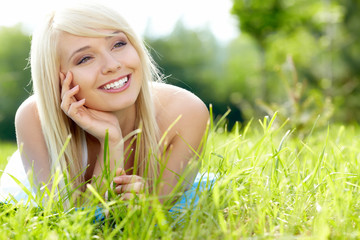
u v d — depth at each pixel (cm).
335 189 193
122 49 227
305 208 187
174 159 247
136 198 182
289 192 203
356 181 221
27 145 257
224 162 223
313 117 387
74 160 250
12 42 3947
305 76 1806
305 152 295
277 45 1370
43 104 239
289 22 1267
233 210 188
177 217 181
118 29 224
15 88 3803
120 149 233
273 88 1948
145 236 160
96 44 220
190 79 4575
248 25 1252
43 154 254
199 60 4694
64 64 228
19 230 164
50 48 228
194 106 257
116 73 223
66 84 227
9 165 323
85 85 225
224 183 168
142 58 241
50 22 230
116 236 172
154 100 261
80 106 230
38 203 196
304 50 1555
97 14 219
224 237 156
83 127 231
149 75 250
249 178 204
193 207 179
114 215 180
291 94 403
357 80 1830
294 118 387
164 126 256
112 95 227
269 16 1227
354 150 273
